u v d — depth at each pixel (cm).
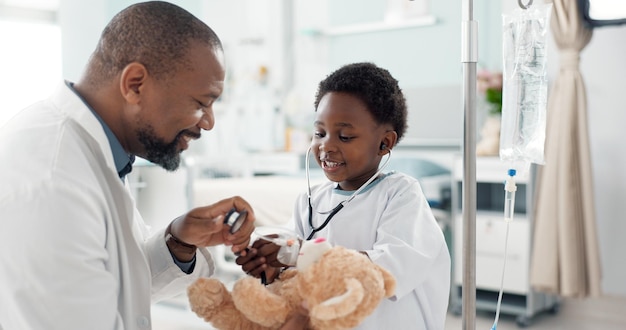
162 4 103
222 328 96
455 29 405
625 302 331
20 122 103
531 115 113
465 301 111
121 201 106
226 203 111
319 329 85
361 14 457
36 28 467
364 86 111
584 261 310
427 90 417
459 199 336
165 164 113
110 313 97
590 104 344
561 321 329
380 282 85
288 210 338
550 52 346
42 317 90
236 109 529
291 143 489
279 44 509
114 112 105
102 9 420
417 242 106
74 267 91
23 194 92
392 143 118
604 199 341
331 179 114
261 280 103
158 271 122
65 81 108
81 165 99
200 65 102
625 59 333
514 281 319
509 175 117
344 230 114
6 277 90
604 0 299
